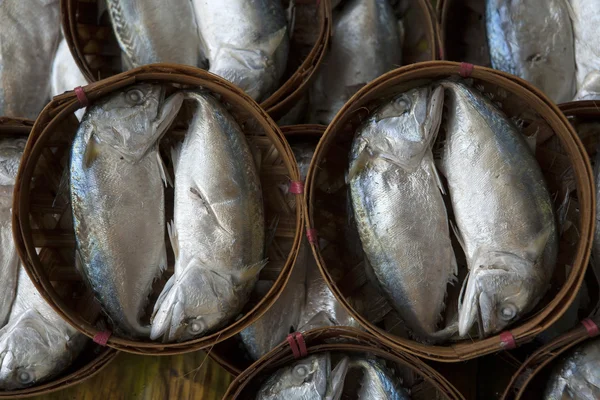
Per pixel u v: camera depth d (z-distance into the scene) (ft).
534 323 1.24
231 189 1.30
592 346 1.33
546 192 1.32
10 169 1.40
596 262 1.39
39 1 1.56
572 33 1.53
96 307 1.37
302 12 1.58
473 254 1.30
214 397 1.54
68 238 1.37
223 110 1.32
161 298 1.30
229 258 1.29
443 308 1.35
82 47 1.53
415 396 1.42
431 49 1.48
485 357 1.53
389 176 1.31
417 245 1.31
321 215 1.43
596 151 1.45
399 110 1.31
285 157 1.30
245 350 1.46
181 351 1.26
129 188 1.31
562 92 1.54
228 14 1.45
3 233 1.39
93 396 1.54
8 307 1.39
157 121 1.30
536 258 1.29
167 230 1.40
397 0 1.62
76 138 1.30
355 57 1.56
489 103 1.32
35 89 1.57
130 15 1.46
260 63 1.44
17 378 1.35
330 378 1.32
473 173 1.30
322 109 1.59
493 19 1.52
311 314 1.45
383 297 1.40
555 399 1.33
